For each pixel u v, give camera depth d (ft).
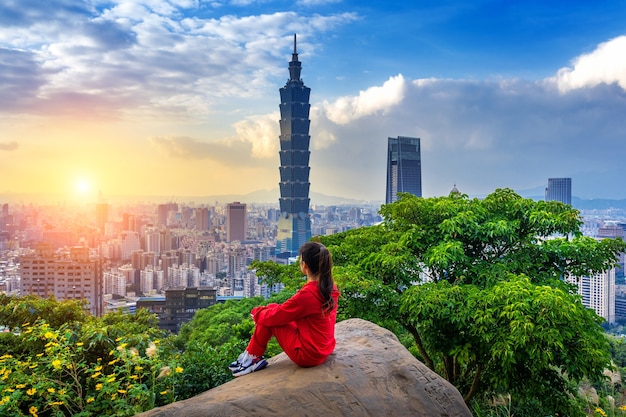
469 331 23.34
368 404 10.69
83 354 18.33
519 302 20.76
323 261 11.86
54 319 25.12
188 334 124.26
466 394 27.71
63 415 14.62
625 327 153.07
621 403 24.20
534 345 20.12
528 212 27.63
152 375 17.10
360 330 14.58
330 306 11.78
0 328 24.32
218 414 9.51
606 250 26.48
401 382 11.58
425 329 26.53
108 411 15.55
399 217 30.17
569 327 20.95
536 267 27.99
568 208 27.91
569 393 26.03
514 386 24.68
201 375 20.27
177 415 9.45
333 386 10.78
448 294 23.15
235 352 24.12
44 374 15.94
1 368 15.80
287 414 9.85
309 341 11.44
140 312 27.99
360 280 24.49
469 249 29.09
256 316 12.10
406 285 27.43
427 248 28.09
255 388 10.55
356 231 35.37
